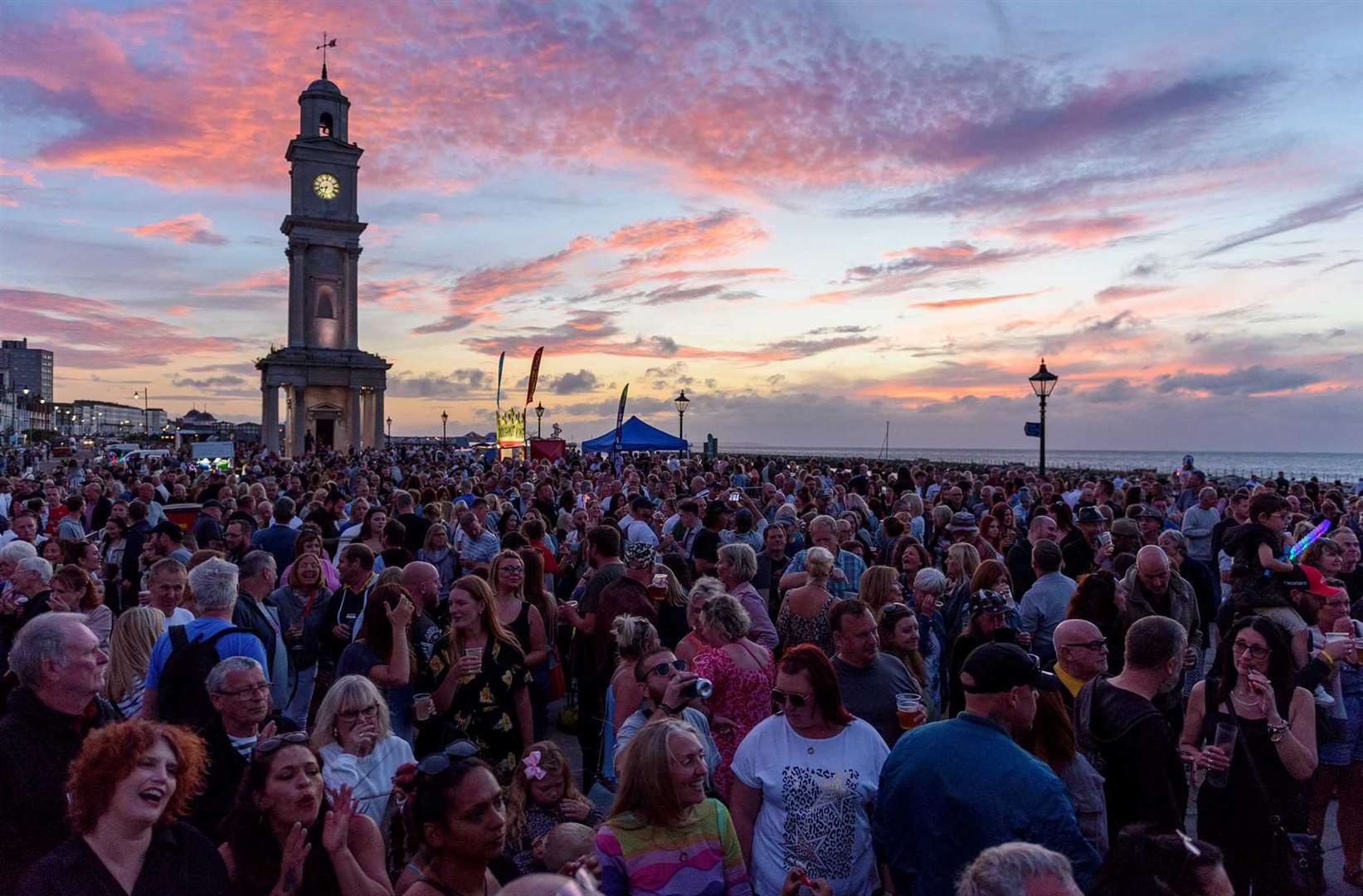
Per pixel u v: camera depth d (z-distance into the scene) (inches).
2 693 195.6
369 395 2827.3
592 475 967.0
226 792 160.1
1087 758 171.3
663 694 170.7
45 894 107.3
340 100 2871.6
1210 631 444.1
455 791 121.3
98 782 111.0
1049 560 264.8
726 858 136.6
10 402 6796.3
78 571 239.0
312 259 2790.4
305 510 563.5
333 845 128.6
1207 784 171.3
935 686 260.1
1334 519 509.4
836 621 193.2
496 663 212.7
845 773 150.3
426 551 368.8
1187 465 740.0
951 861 126.9
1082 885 123.6
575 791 161.6
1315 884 161.9
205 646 187.0
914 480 844.0
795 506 556.7
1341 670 211.2
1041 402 725.3
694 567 357.7
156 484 670.5
